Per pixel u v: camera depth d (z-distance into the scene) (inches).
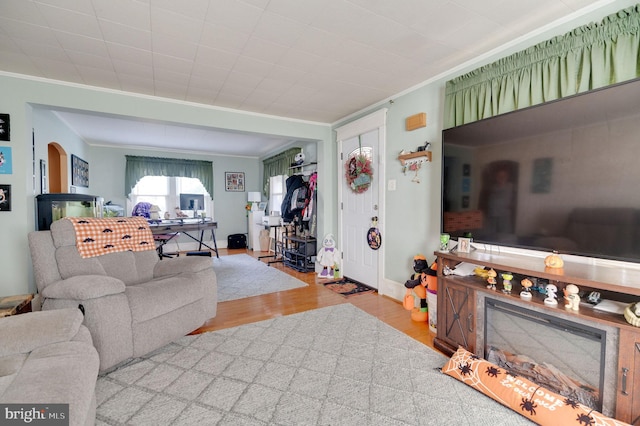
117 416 58.3
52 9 68.6
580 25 71.6
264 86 116.3
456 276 83.7
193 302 93.8
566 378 59.9
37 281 77.7
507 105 82.8
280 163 247.9
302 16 72.7
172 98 128.1
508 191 74.4
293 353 83.3
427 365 77.0
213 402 62.7
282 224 223.8
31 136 107.4
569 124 62.8
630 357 50.1
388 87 118.6
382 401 63.0
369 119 139.3
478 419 57.4
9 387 35.4
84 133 193.6
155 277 103.0
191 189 275.0
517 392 59.6
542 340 63.7
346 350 84.9
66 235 83.7
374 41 84.6
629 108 54.7
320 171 175.3
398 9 70.3
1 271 99.6
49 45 84.4
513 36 82.9
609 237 57.8
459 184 87.7
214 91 120.7
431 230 111.8
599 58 66.2
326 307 120.0
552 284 65.5
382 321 105.6
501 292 69.2
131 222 103.6
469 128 84.3
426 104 112.2
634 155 54.3
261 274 176.2
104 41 82.8
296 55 92.2
